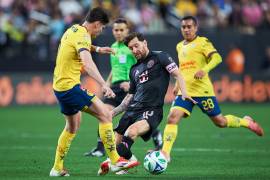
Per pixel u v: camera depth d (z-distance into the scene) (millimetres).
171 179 26812
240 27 75688
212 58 32500
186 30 33031
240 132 49094
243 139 44375
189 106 32062
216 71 71875
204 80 32844
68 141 27766
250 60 72938
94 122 57969
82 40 26203
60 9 74375
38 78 69688
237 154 36312
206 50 32781
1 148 39406
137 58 29047
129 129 27641
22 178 27203
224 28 75438
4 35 72688
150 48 69062
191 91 32750
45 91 69938
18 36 73688
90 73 25750
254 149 38750
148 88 28516
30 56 71438
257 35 72938
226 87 71500
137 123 27875
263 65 73250
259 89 72500
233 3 80500
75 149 38875
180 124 55438
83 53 25922
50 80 70062
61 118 59125
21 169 30234
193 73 32875
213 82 71125
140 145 41000
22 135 46969
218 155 35875
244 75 72062
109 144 26844
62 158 27844
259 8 76375
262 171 29656
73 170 29891
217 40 71938
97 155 35531
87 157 34969
